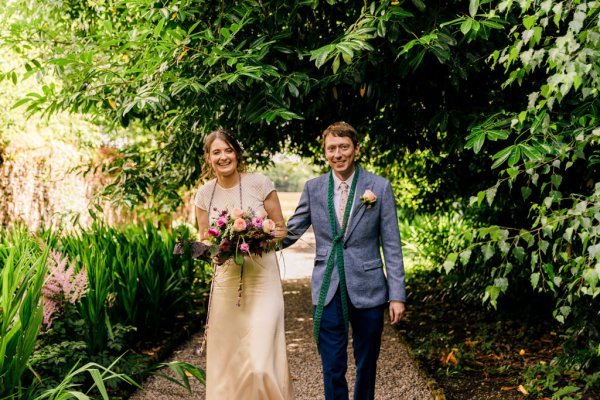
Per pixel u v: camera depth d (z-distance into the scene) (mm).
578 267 2385
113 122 4875
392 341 5105
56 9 4883
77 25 5273
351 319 2820
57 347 3094
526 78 3553
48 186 9789
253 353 2785
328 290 2805
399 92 3883
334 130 2805
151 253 5035
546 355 4227
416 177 6762
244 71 2900
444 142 4262
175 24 3363
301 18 3742
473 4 2564
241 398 2789
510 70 3424
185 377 3271
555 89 2227
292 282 8562
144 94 3291
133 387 3771
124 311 4434
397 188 7621
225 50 3193
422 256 8062
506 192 4445
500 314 5344
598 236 2287
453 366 4102
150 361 4277
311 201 2918
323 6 3848
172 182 4934
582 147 2436
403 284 2756
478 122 3514
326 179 2904
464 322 5418
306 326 5789
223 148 2955
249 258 2932
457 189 5570
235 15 3439
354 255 2793
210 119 4254
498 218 5055
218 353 2955
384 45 3461
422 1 3119
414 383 3959
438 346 4660
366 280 2771
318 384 4051
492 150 4012
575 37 2250
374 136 4543
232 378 2914
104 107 4270
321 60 2811
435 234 7387
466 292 5613
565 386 3451
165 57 3248
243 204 3012
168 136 5254
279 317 2922
